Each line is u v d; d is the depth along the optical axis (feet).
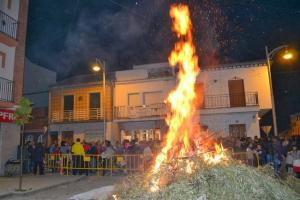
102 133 92.73
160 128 88.07
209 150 28.50
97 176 53.31
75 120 95.40
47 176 52.37
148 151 50.29
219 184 21.50
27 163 58.23
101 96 94.32
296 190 24.97
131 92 91.56
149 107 89.30
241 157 47.93
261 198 20.95
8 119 57.11
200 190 21.33
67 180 46.21
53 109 100.01
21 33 64.03
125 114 90.84
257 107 78.02
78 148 55.52
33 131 104.22
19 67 62.64
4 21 59.31
